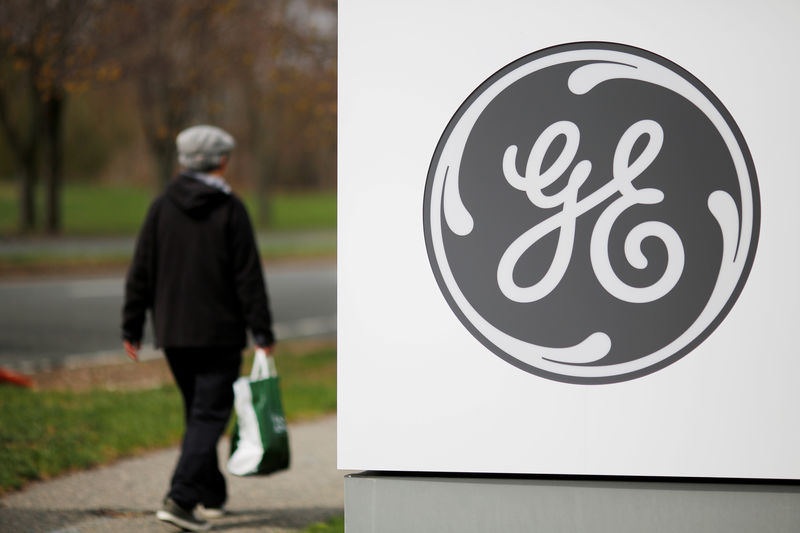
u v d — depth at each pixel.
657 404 4.26
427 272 4.38
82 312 20.41
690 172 4.24
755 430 4.21
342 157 4.43
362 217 4.42
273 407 6.12
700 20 4.22
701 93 4.23
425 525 4.40
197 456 6.16
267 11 18.06
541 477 4.43
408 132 4.39
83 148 61.50
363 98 4.42
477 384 4.36
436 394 4.38
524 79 4.34
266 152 54.88
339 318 4.43
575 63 4.31
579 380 4.30
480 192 4.36
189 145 6.46
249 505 7.05
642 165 4.27
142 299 6.51
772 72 4.19
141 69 21.19
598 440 4.29
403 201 4.40
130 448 8.93
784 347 4.20
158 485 7.59
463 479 4.38
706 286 4.23
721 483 4.30
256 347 6.34
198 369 6.38
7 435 8.66
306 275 32.94
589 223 4.30
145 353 15.47
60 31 18.89
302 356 16.17
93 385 12.41
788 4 4.17
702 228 4.23
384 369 4.41
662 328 4.25
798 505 4.17
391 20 4.39
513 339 4.34
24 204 41.47
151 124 30.34
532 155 4.34
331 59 16.92
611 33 4.28
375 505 4.43
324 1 17.00
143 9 20.59
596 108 4.30
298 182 80.69
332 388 13.15
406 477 4.42
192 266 6.26
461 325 4.36
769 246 4.20
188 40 20.80
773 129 4.19
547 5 4.32
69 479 7.72
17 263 29.91
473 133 4.37
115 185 65.12
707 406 4.23
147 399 11.25
